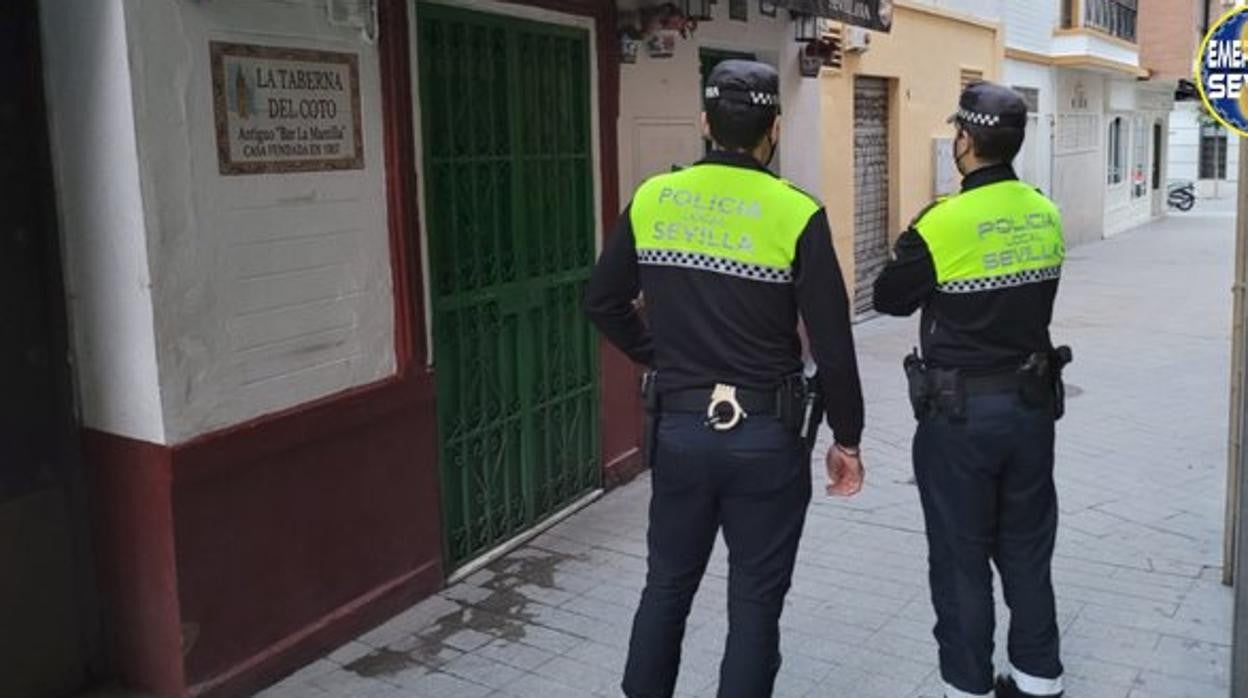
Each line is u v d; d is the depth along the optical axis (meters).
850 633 4.32
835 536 5.39
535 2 5.25
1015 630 3.64
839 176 10.73
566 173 5.64
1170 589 4.66
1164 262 17.62
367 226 4.31
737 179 3.01
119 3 3.34
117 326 3.58
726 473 3.03
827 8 6.88
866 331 11.09
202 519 3.70
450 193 4.78
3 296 3.51
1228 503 4.62
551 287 5.53
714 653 4.17
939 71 13.30
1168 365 9.45
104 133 3.46
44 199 3.60
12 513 3.59
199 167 3.61
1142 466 6.49
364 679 4.02
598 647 4.25
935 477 3.56
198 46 3.58
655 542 3.20
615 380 6.09
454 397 4.88
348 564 4.31
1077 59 18.42
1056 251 3.49
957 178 13.77
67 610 3.76
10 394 3.55
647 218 3.10
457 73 4.81
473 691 3.93
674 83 6.77
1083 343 10.52
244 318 3.80
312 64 4.00
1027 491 3.55
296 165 3.96
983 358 3.45
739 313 2.99
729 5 7.50
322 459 4.16
